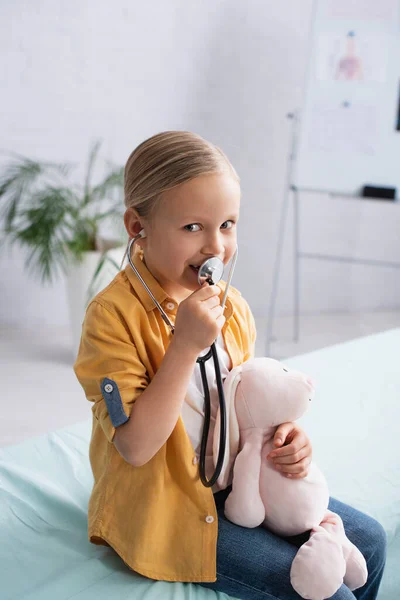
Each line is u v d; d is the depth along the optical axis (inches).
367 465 58.7
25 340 117.0
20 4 110.7
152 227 39.4
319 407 69.0
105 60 120.1
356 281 157.4
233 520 41.0
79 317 105.7
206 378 40.7
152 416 37.5
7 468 54.2
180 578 40.2
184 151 38.4
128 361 39.4
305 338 135.3
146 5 121.4
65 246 106.3
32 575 42.5
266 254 145.4
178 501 40.5
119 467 40.9
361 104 125.4
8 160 115.6
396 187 127.3
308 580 37.3
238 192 39.2
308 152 127.6
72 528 48.5
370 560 42.6
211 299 38.3
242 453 41.6
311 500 40.7
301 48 137.6
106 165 124.4
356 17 123.5
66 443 60.4
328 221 150.6
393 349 85.9
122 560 43.3
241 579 39.5
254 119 136.8
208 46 129.2
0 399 92.1
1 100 113.0
